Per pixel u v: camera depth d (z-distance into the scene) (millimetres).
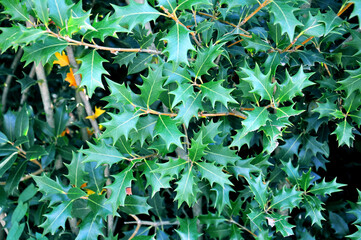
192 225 669
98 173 662
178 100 520
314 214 636
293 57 652
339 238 823
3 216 798
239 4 526
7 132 751
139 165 661
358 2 474
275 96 540
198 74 539
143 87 529
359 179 1042
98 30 491
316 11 640
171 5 486
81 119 832
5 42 491
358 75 561
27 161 749
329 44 689
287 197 637
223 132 644
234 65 716
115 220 863
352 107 591
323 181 646
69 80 727
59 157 801
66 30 474
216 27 651
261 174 679
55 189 625
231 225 708
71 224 802
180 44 481
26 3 538
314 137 711
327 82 640
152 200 767
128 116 532
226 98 520
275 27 607
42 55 496
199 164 577
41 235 607
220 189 634
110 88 525
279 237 791
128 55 649
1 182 776
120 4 940
